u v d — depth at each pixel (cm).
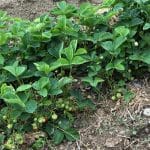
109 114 130
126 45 135
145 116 128
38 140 124
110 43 131
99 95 135
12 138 123
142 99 131
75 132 126
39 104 124
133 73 139
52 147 124
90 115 131
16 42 141
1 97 120
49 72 128
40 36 134
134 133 125
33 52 137
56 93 122
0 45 135
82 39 137
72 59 127
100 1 188
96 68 131
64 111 128
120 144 123
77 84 138
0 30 142
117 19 147
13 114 120
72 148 124
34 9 186
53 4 188
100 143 124
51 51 135
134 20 138
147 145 122
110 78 136
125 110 130
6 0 191
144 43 138
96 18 140
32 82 135
